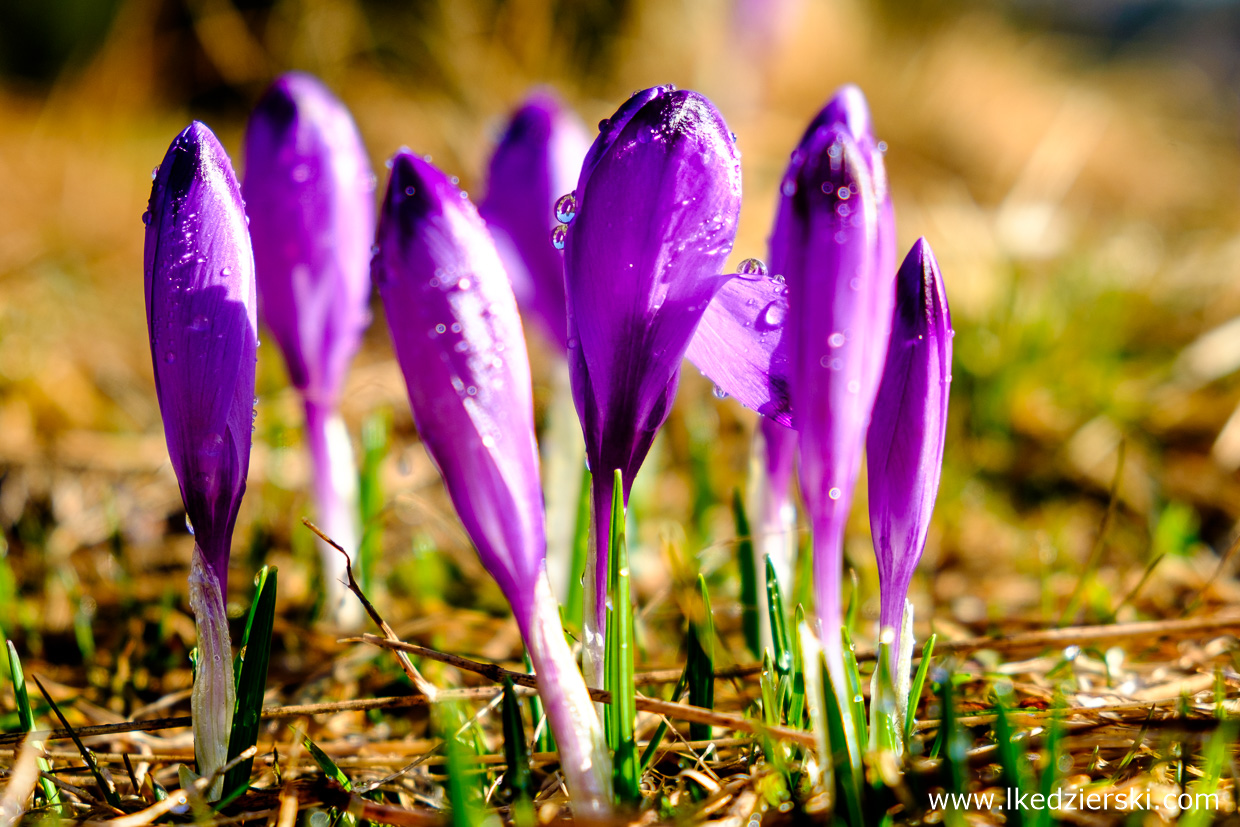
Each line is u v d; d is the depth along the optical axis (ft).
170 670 1.60
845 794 1.23
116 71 4.92
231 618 1.65
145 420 2.47
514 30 4.71
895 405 1.26
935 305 1.25
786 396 1.27
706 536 1.96
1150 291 3.20
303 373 1.58
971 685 1.48
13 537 1.99
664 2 5.24
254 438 2.26
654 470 2.12
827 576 1.24
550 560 1.70
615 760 1.26
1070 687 1.47
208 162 1.25
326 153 1.52
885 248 1.21
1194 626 1.46
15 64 5.52
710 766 1.34
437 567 1.81
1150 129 6.27
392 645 1.34
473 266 1.20
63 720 1.33
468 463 1.21
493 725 1.47
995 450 2.46
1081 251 3.52
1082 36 8.15
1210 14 8.96
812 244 1.20
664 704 1.30
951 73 5.79
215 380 1.25
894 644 1.29
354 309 1.58
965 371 2.54
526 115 1.67
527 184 1.66
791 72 5.25
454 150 4.13
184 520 2.07
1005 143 5.30
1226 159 6.01
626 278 1.22
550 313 1.69
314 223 1.53
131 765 1.37
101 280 3.32
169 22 5.08
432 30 4.72
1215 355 2.76
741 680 1.50
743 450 2.48
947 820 1.24
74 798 1.34
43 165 4.12
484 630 1.68
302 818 1.31
